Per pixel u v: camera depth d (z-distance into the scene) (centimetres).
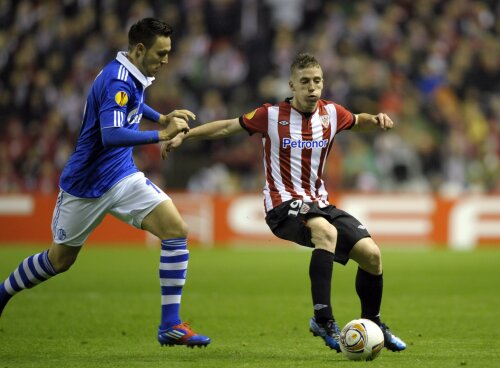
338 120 2273
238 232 6041
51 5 7788
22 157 7000
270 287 3800
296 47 7456
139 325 2686
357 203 5966
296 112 2234
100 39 7512
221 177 6644
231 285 3872
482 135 7094
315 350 2209
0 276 4147
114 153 2198
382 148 6706
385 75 7312
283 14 8050
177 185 6738
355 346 1994
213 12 7662
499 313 2975
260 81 7281
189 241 6050
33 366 1964
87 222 2214
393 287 3797
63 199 2206
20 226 6091
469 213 5978
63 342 2353
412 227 5962
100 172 2181
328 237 2109
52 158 6875
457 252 5666
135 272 4381
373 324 2022
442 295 3509
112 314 2931
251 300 3359
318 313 2067
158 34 2170
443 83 7438
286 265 4819
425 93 7312
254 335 2500
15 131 7044
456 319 2825
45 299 3325
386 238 5972
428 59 7531
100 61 7406
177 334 2127
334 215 2178
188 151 6775
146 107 2417
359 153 6638
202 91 7181
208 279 4112
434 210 5972
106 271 4425
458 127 7056
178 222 2175
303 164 2233
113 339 2411
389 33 7606
